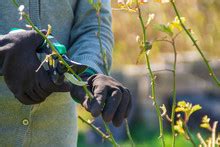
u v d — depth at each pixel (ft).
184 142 23.77
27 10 8.16
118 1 7.52
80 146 29.30
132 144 7.94
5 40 6.68
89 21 8.61
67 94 8.35
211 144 8.30
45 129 8.27
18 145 8.17
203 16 25.16
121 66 29.01
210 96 29.19
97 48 8.27
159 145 27.07
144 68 29.66
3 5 8.06
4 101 8.04
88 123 7.86
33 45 6.66
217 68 28.30
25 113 8.13
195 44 7.66
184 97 29.17
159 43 26.78
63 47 6.80
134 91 30.37
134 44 26.50
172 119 7.85
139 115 30.73
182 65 28.60
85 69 6.75
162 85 29.09
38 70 6.56
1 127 8.14
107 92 6.69
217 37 25.30
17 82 6.62
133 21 25.94
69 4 8.49
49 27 6.65
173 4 7.48
